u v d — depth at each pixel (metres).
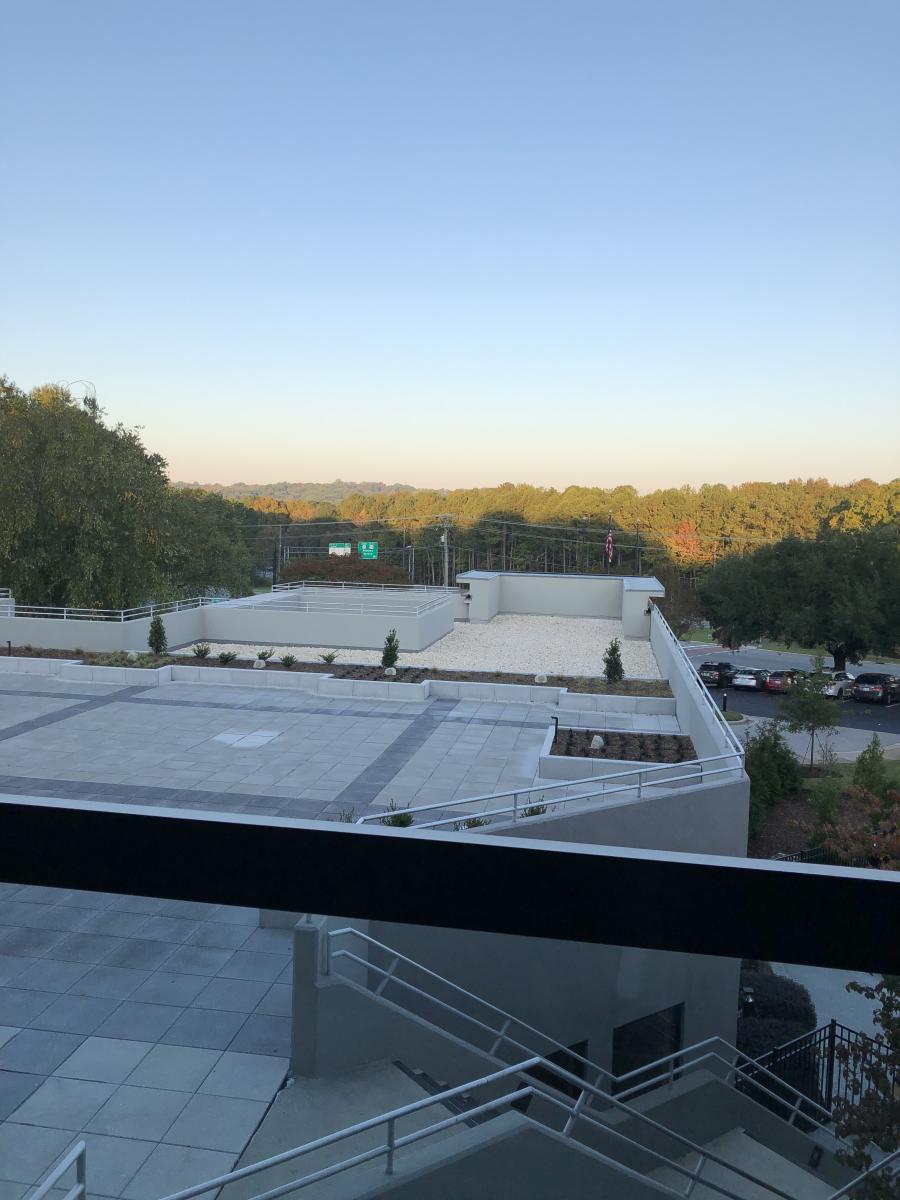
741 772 9.62
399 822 8.28
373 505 104.19
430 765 13.77
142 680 19.88
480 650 24.09
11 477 27.48
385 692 18.66
